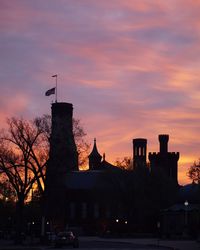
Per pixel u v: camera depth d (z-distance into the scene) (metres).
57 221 121.69
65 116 161.12
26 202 124.19
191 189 133.62
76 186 183.12
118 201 140.50
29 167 79.69
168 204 135.75
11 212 125.25
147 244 81.25
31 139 79.88
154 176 138.50
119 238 120.19
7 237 121.50
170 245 75.50
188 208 129.12
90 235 166.25
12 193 98.12
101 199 151.50
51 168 82.00
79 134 88.69
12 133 79.69
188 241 95.12
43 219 82.38
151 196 136.50
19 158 80.44
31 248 66.19
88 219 179.12
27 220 123.75
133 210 138.00
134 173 139.75
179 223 129.50
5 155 78.81
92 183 183.25
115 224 150.50
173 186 140.88
